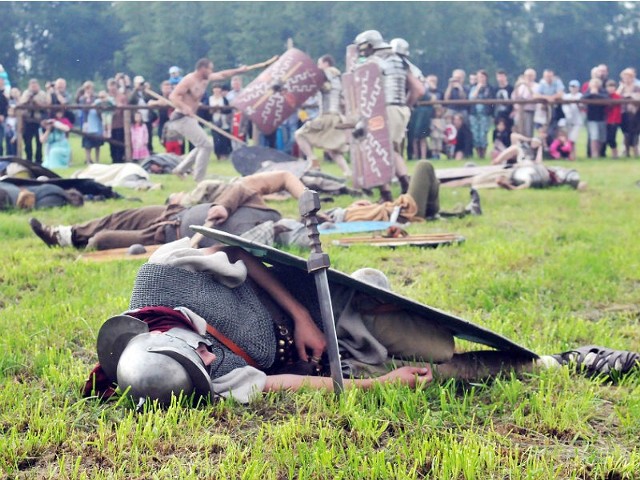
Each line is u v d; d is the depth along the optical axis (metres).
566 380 11.35
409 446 9.44
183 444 9.44
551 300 16.92
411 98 32.75
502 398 10.77
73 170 50.25
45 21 164.00
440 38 152.50
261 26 147.38
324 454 8.94
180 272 10.79
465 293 17.30
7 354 12.58
